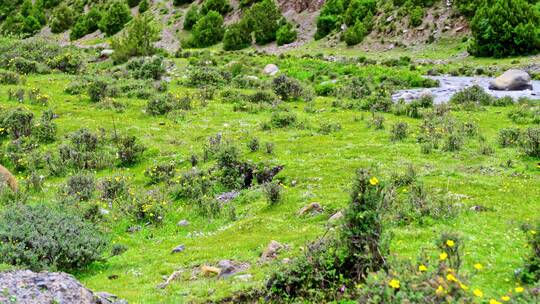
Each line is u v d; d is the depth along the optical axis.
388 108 34.03
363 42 76.62
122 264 13.61
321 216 15.34
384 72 52.28
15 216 13.79
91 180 21.30
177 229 17.09
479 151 22.03
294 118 30.30
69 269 13.08
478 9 62.94
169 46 98.56
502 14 59.03
